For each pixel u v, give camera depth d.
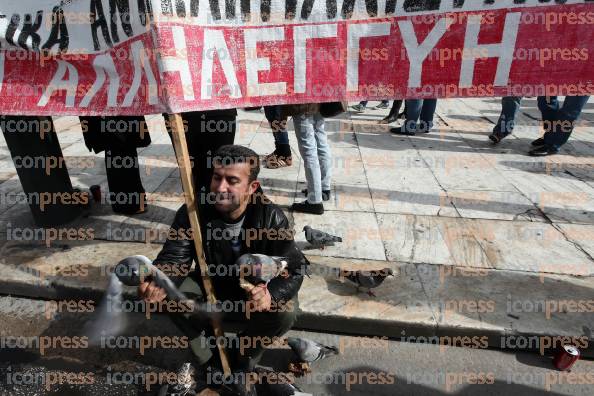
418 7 1.61
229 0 1.60
